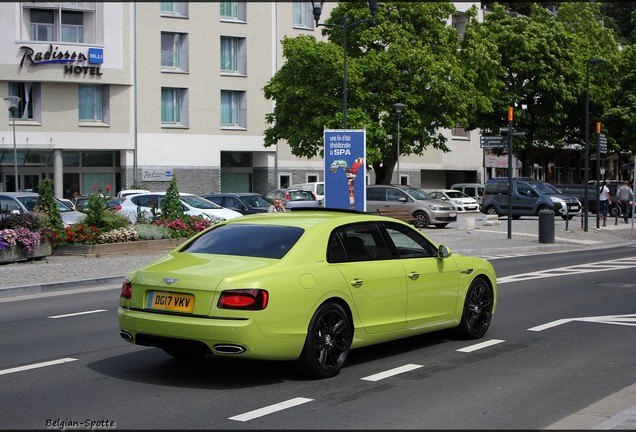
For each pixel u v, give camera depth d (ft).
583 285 52.31
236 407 22.26
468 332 32.48
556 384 25.26
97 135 147.54
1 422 20.81
